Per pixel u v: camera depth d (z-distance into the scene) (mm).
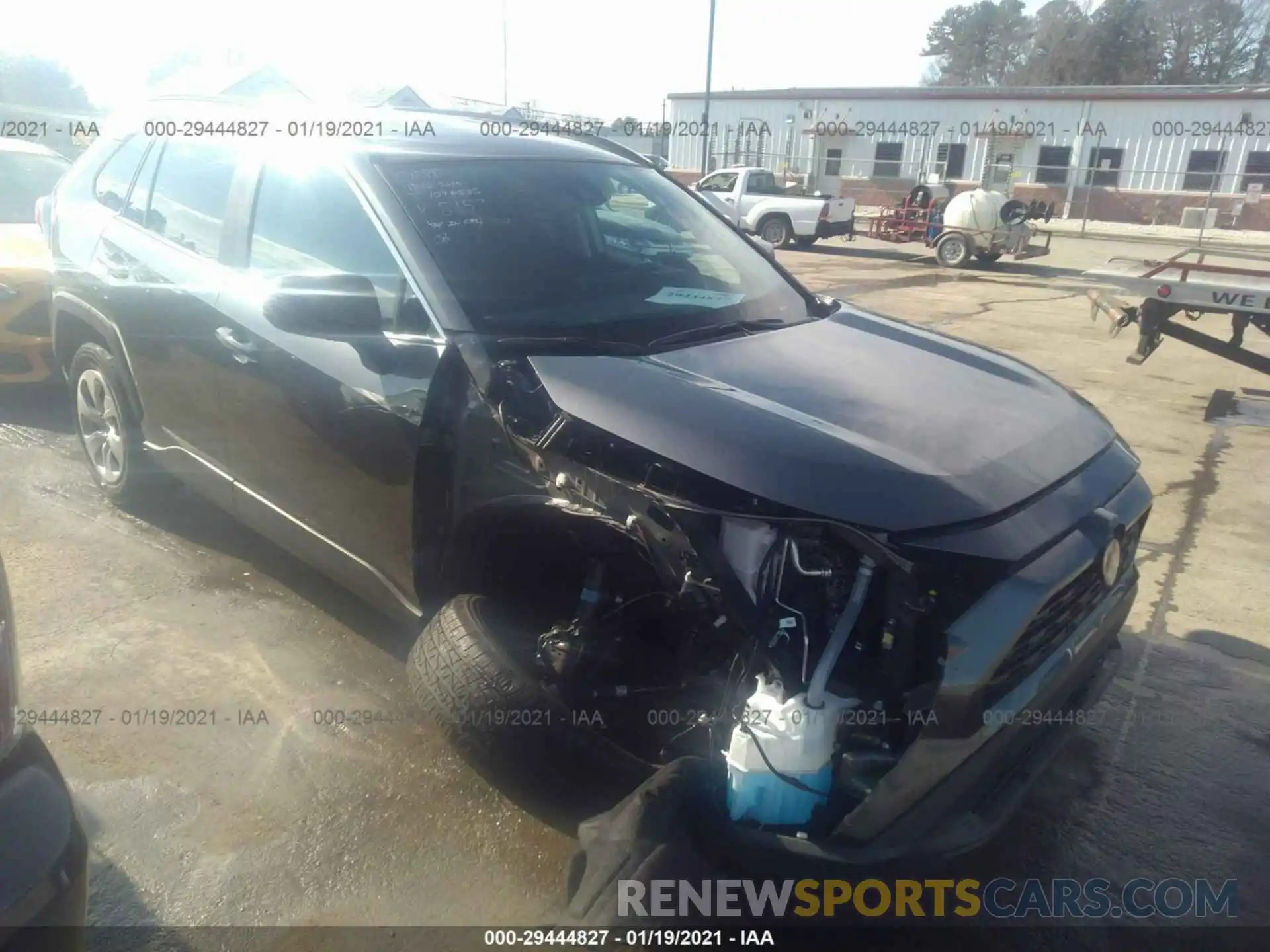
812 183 31078
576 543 2709
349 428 3023
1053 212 29641
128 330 4074
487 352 2723
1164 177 28562
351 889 2615
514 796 2701
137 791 2916
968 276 16734
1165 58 53375
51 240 4754
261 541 4457
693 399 2498
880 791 2148
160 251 3934
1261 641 4125
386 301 3037
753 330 3223
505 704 2559
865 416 2574
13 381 5758
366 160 3297
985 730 2215
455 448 2752
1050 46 55062
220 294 3539
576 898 2338
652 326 3102
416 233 3068
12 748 1819
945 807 2227
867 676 2230
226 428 3645
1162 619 4305
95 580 4059
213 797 2910
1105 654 2918
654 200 3902
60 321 4641
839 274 16562
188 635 3709
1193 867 2854
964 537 2191
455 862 2717
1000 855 2877
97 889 2570
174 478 4375
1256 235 26359
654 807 2279
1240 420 7418
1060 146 29406
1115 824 3016
